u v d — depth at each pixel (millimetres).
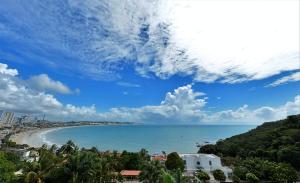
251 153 90312
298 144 83750
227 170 71625
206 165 74312
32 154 114938
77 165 41438
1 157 59500
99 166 47781
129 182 63844
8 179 46875
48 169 44531
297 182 65438
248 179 64062
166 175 27953
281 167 66938
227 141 124125
